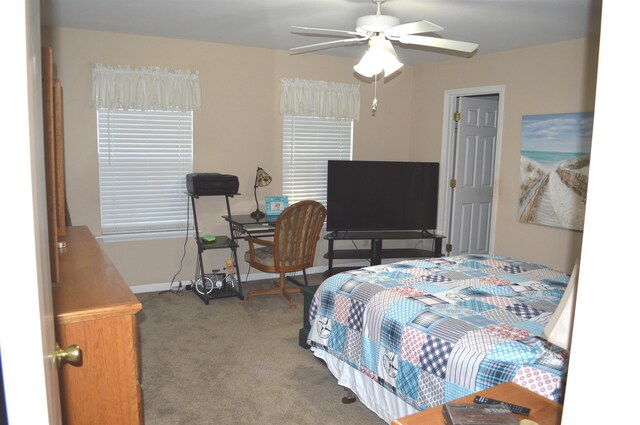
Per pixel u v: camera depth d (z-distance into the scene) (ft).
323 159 18.42
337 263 19.44
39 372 2.28
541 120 15.12
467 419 4.32
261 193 17.43
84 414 5.67
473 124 18.70
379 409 7.99
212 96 16.14
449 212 18.80
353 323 8.66
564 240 14.85
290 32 14.17
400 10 11.51
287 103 17.28
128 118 15.15
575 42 14.21
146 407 8.99
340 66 18.13
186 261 16.44
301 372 10.48
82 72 14.37
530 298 8.54
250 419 8.68
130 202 15.51
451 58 17.79
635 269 2.12
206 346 11.72
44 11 12.15
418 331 7.39
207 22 13.16
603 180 2.23
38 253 2.53
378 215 17.72
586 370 2.36
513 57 15.88
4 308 2.18
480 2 10.78
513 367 6.18
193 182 14.70
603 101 2.21
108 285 6.44
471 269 10.38
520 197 15.92
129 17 12.73
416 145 19.72
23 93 2.14
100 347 5.65
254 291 15.15
